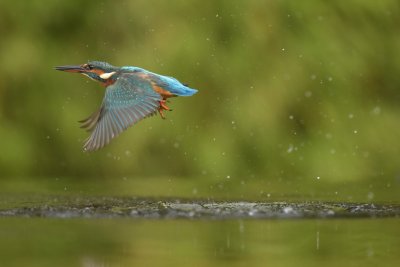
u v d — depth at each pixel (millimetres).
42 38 16859
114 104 9094
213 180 15719
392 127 16656
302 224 9273
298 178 16016
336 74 16766
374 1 17297
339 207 10578
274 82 16562
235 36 16734
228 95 16516
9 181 15578
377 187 13961
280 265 7230
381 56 17047
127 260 7316
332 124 16547
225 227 9086
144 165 16422
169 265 7160
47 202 11289
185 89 9477
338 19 17125
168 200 11633
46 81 16688
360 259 7457
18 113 16672
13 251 7637
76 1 16953
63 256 7402
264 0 16906
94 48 16734
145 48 16516
